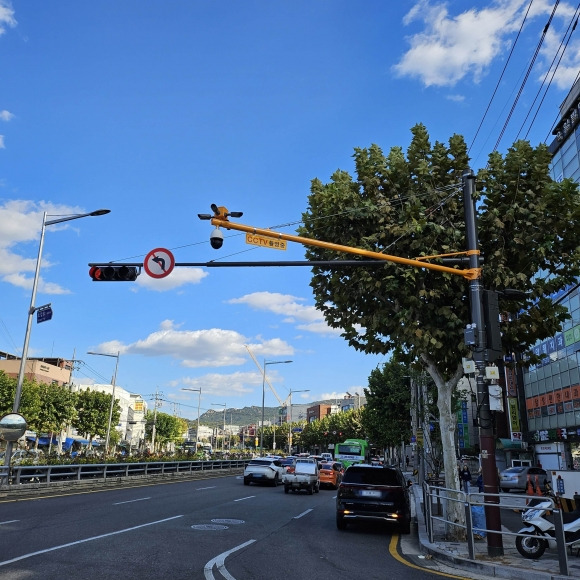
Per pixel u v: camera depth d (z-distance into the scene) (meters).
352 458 45.22
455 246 12.26
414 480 36.41
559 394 36.72
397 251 12.66
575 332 34.03
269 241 10.38
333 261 11.11
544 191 12.03
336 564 9.16
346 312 14.06
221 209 10.03
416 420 32.44
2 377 47.31
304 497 23.77
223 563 8.58
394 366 43.09
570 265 12.61
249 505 18.38
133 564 8.17
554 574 8.15
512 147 12.67
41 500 16.88
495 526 9.89
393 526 15.31
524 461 43.72
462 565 9.45
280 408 149.75
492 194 12.48
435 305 12.46
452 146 13.02
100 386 94.31
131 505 16.36
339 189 13.22
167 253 11.32
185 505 17.16
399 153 13.56
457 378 13.74
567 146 33.41
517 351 13.77
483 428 10.36
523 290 12.62
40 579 7.03
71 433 77.56
